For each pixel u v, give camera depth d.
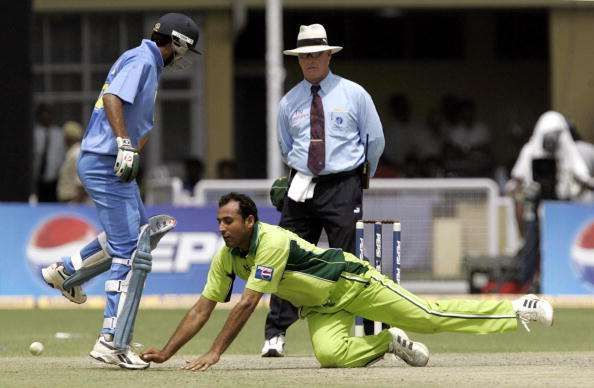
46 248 58.41
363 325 35.06
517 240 62.81
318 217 36.69
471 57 96.25
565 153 62.44
